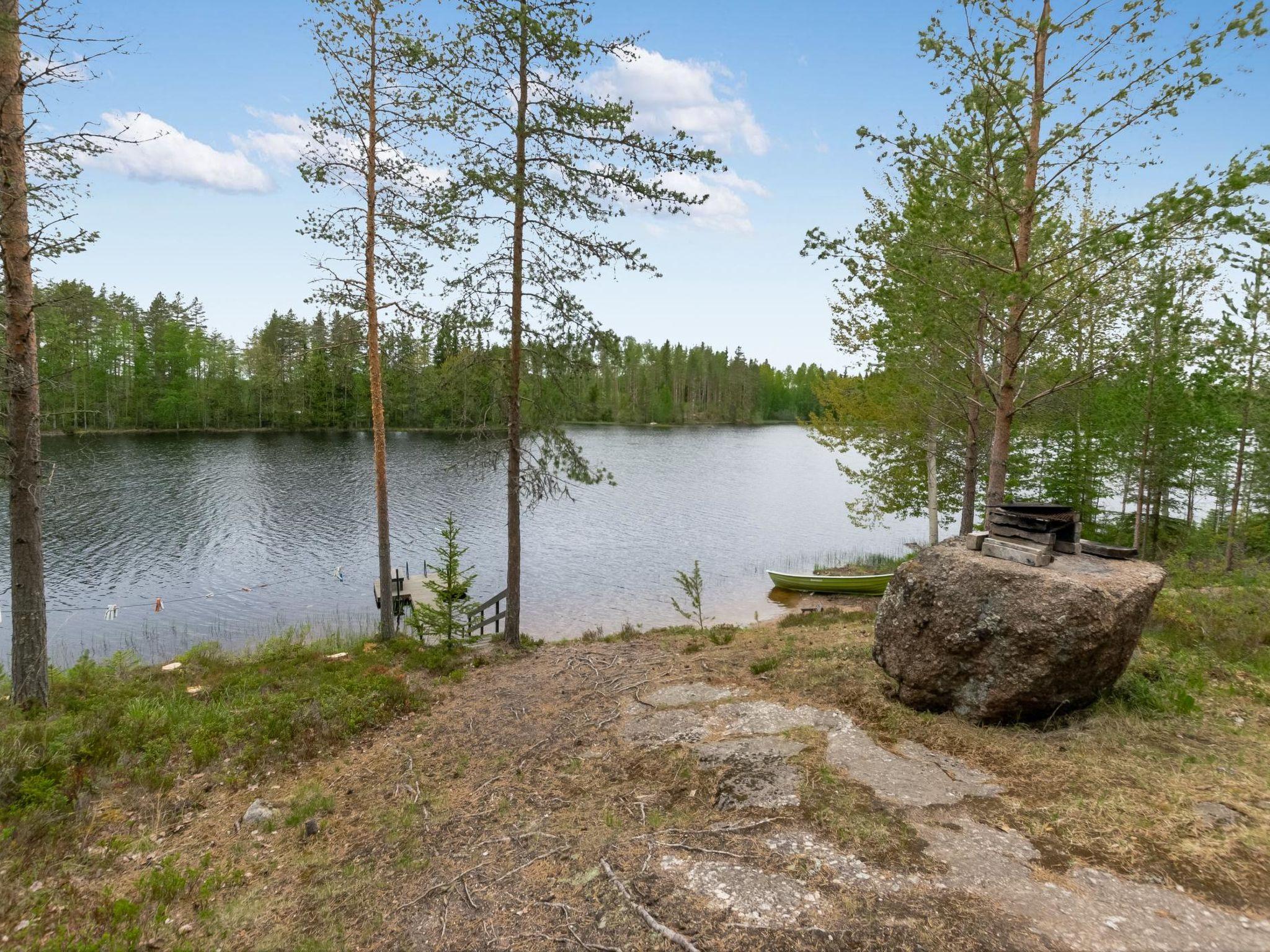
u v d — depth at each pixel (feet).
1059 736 18.49
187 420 243.19
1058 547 21.84
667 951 12.17
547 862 15.99
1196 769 16.21
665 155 37.86
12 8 25.80
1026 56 26.84
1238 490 58.85
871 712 21.62
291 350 254.06
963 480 64.75
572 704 28.58
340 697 29.84
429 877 16.16
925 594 21.08
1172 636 26.68
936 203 28.35
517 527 42.98
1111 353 32.45
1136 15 24.02
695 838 15.81
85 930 14.75
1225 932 10.96
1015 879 12.79
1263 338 53.01
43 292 29.04
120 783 22.22
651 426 390.01
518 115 37.81
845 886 13.14
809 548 101.96
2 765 21.06
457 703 30.53
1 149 26.00
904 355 39.52
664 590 75.92
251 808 20.70
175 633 60.75
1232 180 21.44
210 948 14.19
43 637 29.17
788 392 492.54
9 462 28.04
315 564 85.71
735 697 25.49
